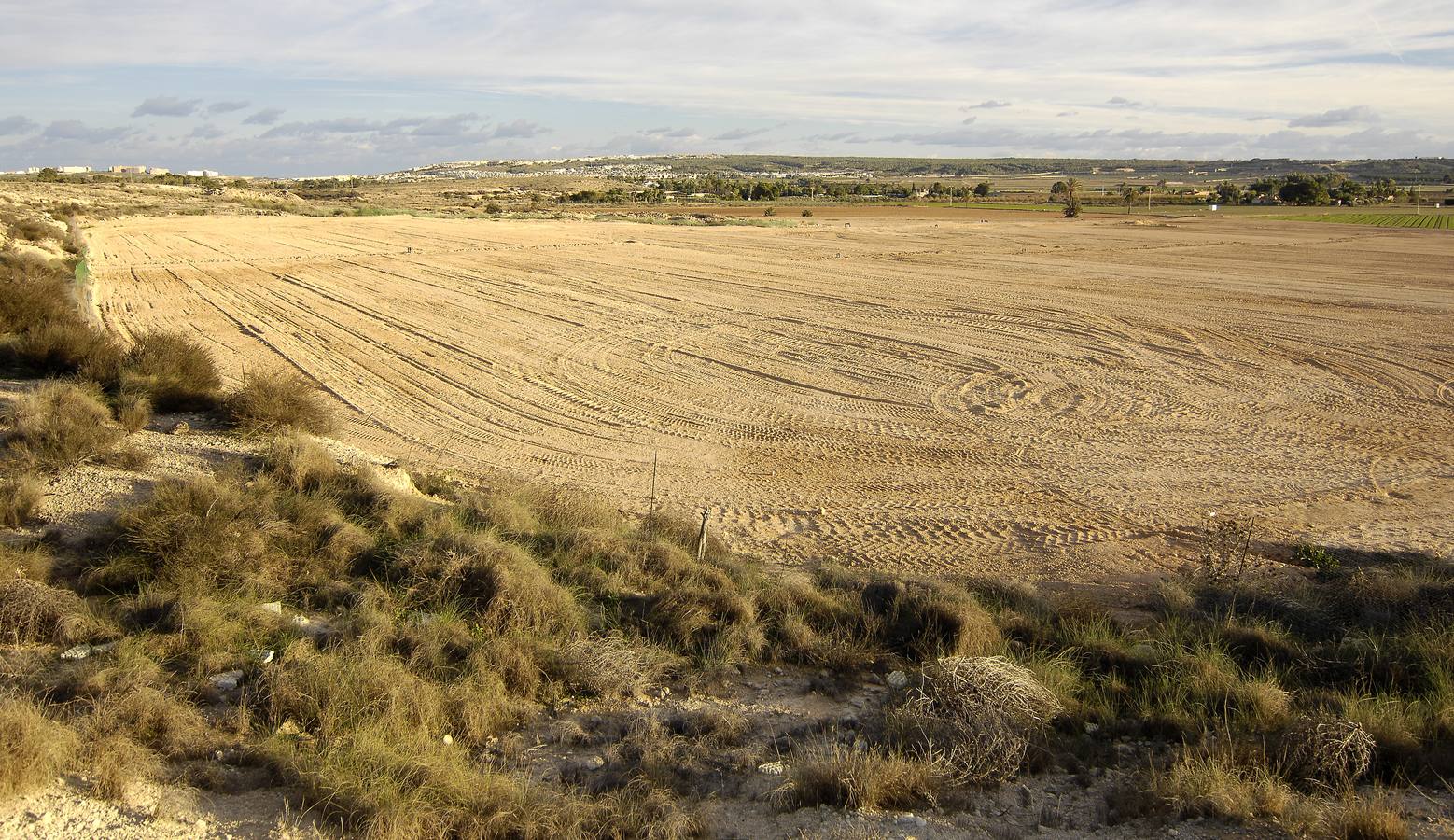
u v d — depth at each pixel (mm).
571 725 6930
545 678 7652
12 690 6234
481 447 17797
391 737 6324
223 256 49844
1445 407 21875
